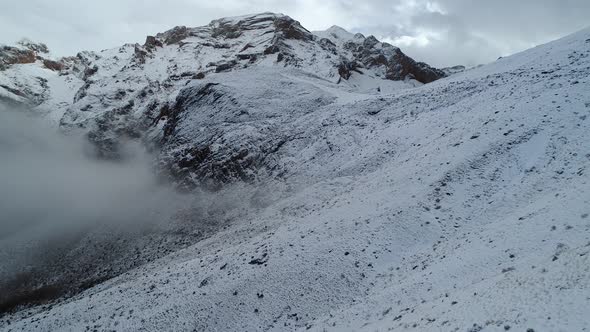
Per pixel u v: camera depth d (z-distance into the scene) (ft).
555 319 37.52
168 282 105.60
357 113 203.62
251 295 86.53
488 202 89.92
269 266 92.58
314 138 199.62
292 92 269.64
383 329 54.80
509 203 85.92
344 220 101.30
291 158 194.49
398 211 94.43
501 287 49.65
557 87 123.95
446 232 85.81
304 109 245.04
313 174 169.99
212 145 239.50
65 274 201.05
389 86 455.22
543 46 203.62
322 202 133.80
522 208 80.48
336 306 77.00
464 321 44.37
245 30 645.51
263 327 78.95
